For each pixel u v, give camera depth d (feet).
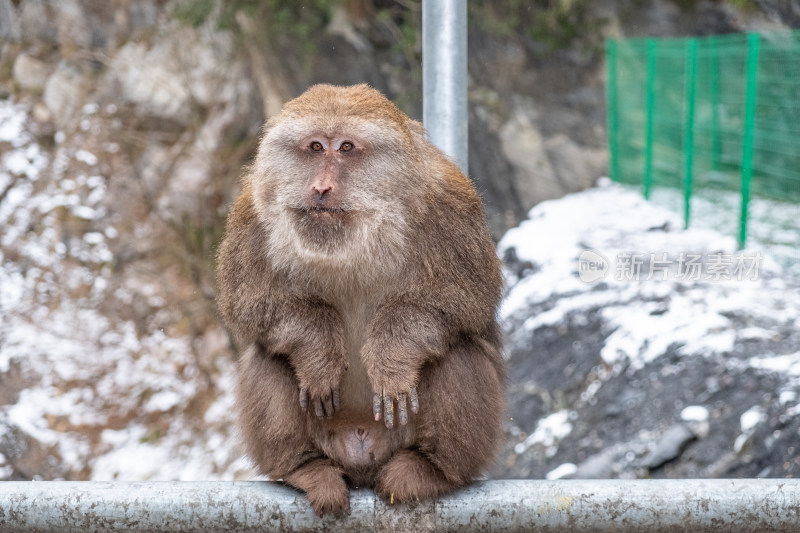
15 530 14.07
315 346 17.57
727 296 41.09
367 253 17.84
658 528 13.73
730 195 52.49
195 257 60.80
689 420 33.73
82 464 52.31
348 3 62.54
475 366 17.97
